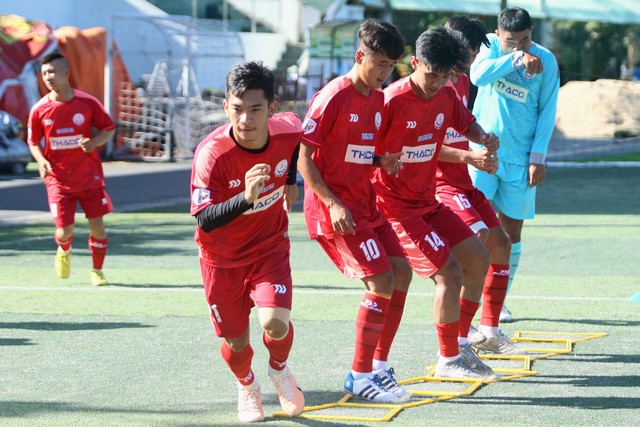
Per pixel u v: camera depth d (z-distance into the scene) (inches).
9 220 872.9
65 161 553.0
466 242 350.6
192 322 460.4
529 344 412.2
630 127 1872.5
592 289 550.3
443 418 301.3
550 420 298.4
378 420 298.2
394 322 335.3
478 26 403.9
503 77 430.3
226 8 1887.3
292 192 309.9
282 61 1884.8
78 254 697.0
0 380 351.9
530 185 433.4
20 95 1253.1
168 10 1854.1
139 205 994.7
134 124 1453.0
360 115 315.6
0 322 459.8
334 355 390.3
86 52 1370.6
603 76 2041.1
